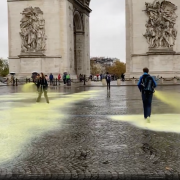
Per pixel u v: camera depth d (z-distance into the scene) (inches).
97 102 1321.4
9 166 470.0
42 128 746.2
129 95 1675.7
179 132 689.0
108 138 636.7
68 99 1469.0
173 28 3019.2
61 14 3292.3
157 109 1069.8
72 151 542.9
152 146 571.5
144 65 3105.3
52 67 3297.2
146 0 3097.9
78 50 3956.7
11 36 3417.8
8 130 727.1
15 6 3398.1
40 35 3289.9
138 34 3120.1
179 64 3011.8
